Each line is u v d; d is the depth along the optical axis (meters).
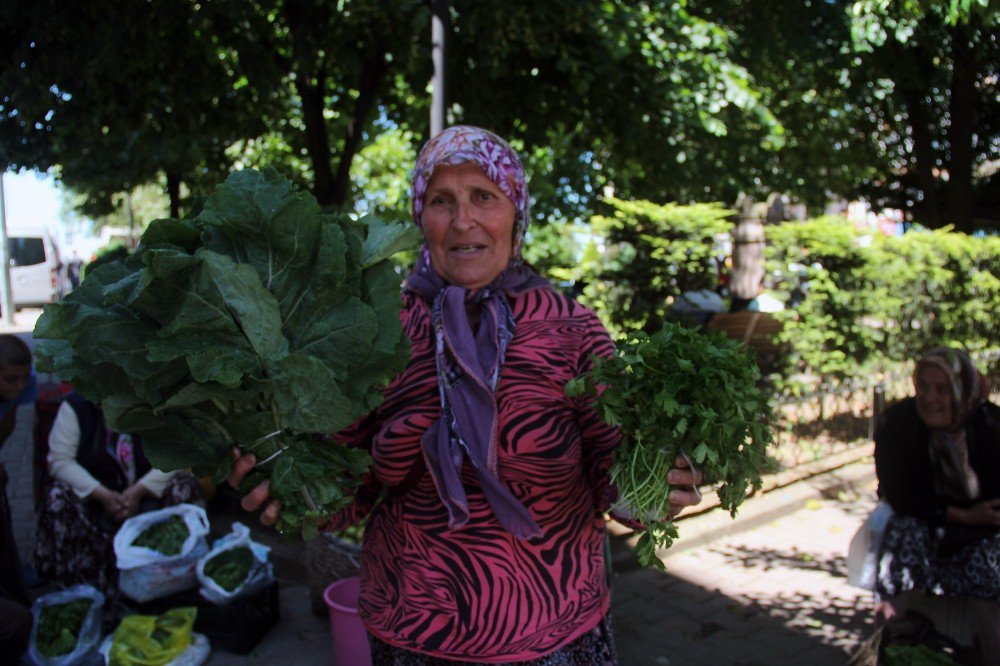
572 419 1.59
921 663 2.42
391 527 1.64
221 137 6.61
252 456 1.36
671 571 4.35
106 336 1.26
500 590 1.53
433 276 1.68
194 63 5.23
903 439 2.82
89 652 3.15
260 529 4.75
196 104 5.55
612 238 5.65
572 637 1.56
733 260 7.98
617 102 5.82
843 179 10.07
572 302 1.69
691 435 1.46
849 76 8.62
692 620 3.79
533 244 9.20
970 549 2.68
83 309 1.25
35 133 5.25
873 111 10.32
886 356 6.94
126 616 3.39
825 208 10.55
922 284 7.09
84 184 6.98
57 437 3.59
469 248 1.62
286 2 5.23
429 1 4.90
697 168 6.23
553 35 5.22
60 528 3.52
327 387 1.32
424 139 7.10
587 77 5.11
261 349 1.30
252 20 5.16
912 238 7.18
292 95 7.15
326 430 1.36
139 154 5.93
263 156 8.21
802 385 6.23
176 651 3.18
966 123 9.74
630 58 5.39
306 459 1.38
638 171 7.25
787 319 6.21
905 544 2.81
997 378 8.14
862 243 6.84
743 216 7.84
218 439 1.39
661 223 5.47
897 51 8.23
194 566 3.46
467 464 1.54
